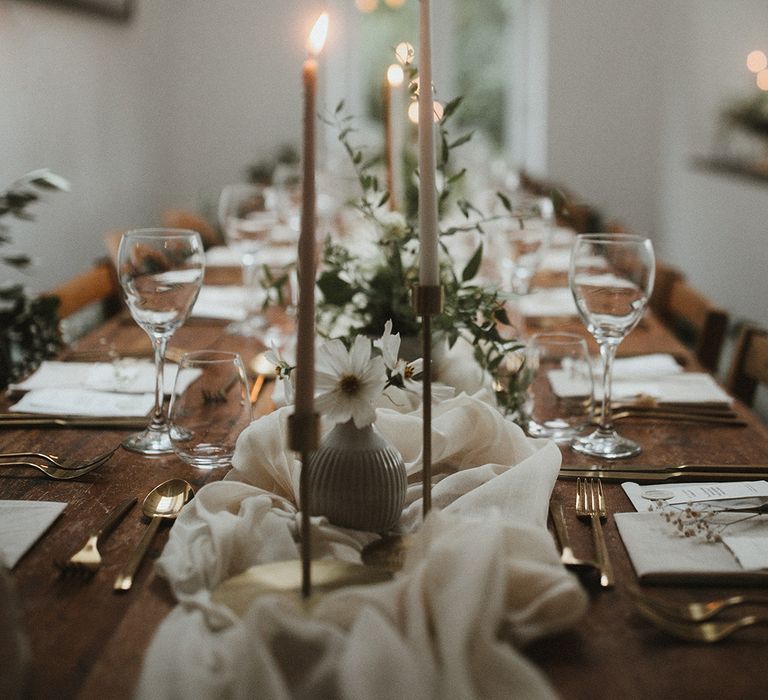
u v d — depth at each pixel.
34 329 2.23
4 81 3.64
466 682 0.69
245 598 0.84
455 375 1.44
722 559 0.96
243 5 6.36
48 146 4.13
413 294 0.92
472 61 7.05
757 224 4.55
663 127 6.59
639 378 1.69
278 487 1.12
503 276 2.26
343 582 0.86
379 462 0.99
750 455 1.32
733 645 0.82
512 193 2.99
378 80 6.76
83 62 4.59
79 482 1.20
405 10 6.75
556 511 1.09
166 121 6.21
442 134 1.33
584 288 1.34
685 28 6.02
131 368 1.67
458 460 1.21
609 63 6.65
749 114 5.08
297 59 6.41
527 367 1.37
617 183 6.80
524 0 6.94
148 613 0.86
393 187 1.50
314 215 0.77
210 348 1.94
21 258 2.53
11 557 0.97
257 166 6.47
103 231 4.95
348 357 0.98
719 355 2.09
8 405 1.57
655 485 1.18
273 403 1.57
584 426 1.42
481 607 0.74
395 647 0.70
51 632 0.84
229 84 6.45
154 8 5.88
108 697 0.73
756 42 5.10
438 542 0.80
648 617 0.84
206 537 0.95
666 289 2.49
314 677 0.71
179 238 1.33
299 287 0.79
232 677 0.72
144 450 1.31
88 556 0.96
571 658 0.80
